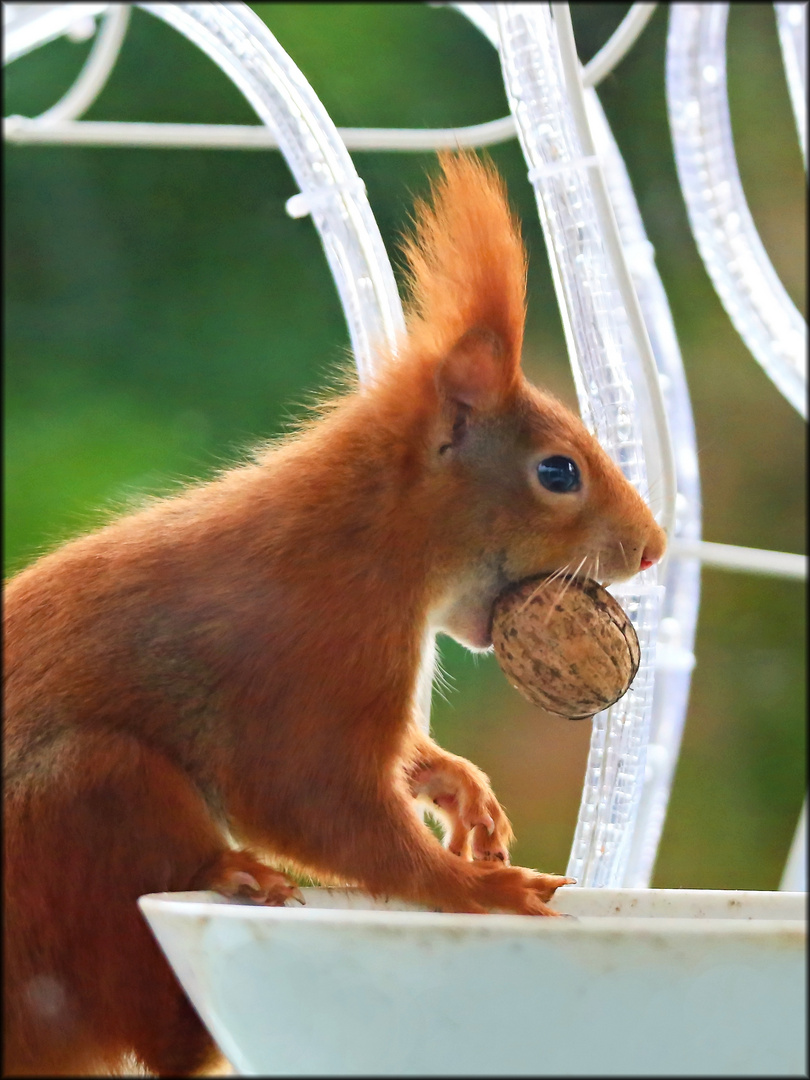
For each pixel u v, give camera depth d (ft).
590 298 6.37
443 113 11.81
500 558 6.37
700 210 6.98
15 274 12.22
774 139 11.69
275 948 5.86
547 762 10.21
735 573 11.66
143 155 12.39
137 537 6.37
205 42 6.52
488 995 5.84
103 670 6.29
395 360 6.40
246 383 12.09
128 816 6.23
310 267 12.17
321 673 6.28
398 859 6.26
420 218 6.43
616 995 5.84
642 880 6.80
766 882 10.44
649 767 6.82
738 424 11.78
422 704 6.43
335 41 11.93
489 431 6.37
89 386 12.09
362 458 6.35
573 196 6.38
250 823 6.29
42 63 12.08
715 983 5.83
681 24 6.93
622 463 6.38
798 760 11.07
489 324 6.38
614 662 6.27
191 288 12.27
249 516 6.33
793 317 6.98
